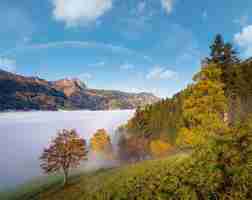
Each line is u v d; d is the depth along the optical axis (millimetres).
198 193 8195
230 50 22422
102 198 12789
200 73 19984
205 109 18453
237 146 9828
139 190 11109
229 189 7625
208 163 9812
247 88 23375
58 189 30047
